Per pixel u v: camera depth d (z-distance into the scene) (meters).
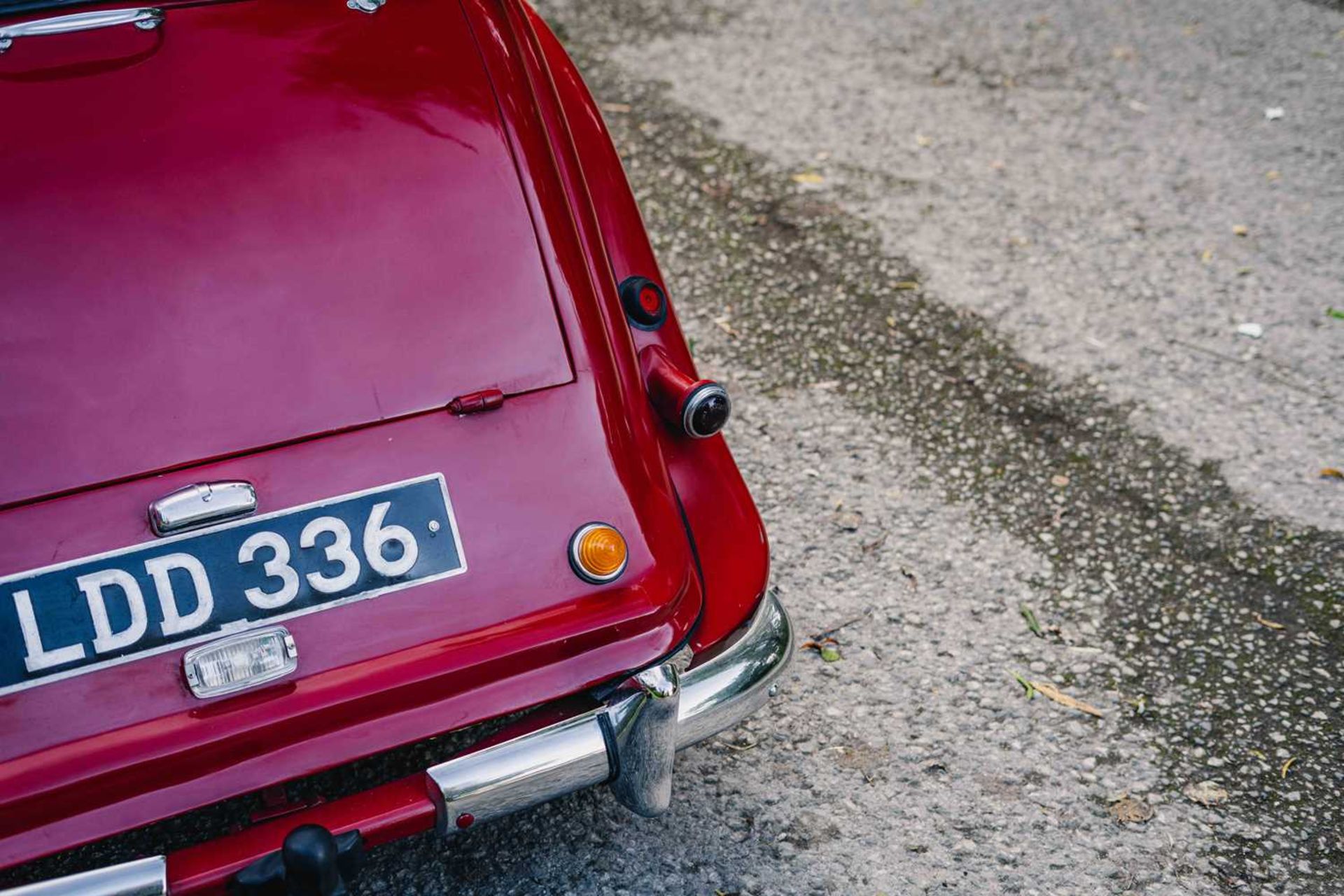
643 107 5.74
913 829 2.66
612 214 2.64
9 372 1.96
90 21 2.16
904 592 3.30
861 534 3.50
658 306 2.57
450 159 2.29
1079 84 6.07
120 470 1.97
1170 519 3.56
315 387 2.10
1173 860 2.60
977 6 6.90
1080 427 3.91
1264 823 2.69
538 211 2.34
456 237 2.26
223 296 2.09
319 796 2.05
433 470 2.12
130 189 2.09
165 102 2.16
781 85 6.00
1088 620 3.23
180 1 2.27
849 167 5.33
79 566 1.91
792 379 4.11
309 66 2.27
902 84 6.05
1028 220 4.99
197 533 1.97
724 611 2.35
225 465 2.02
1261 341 4.30
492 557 2.11
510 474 2.16
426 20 2.40
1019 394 4.05
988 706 2.97
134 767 1.85
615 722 2.08
